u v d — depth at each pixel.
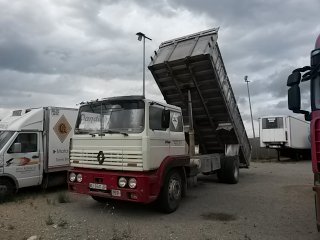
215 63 10.57
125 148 7.26
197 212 7.93
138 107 7.41
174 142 8.35
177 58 10.63
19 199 9.48
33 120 10.40
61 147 11.13
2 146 9.60
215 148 13.49
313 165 4.79
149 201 6.95
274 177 14.63
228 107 11.60
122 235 6.09
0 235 6.09
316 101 5.23
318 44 5.33
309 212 7.80
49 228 6.55
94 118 7.94
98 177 7.43
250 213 7.79
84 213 7.79
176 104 12.19
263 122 26.39
